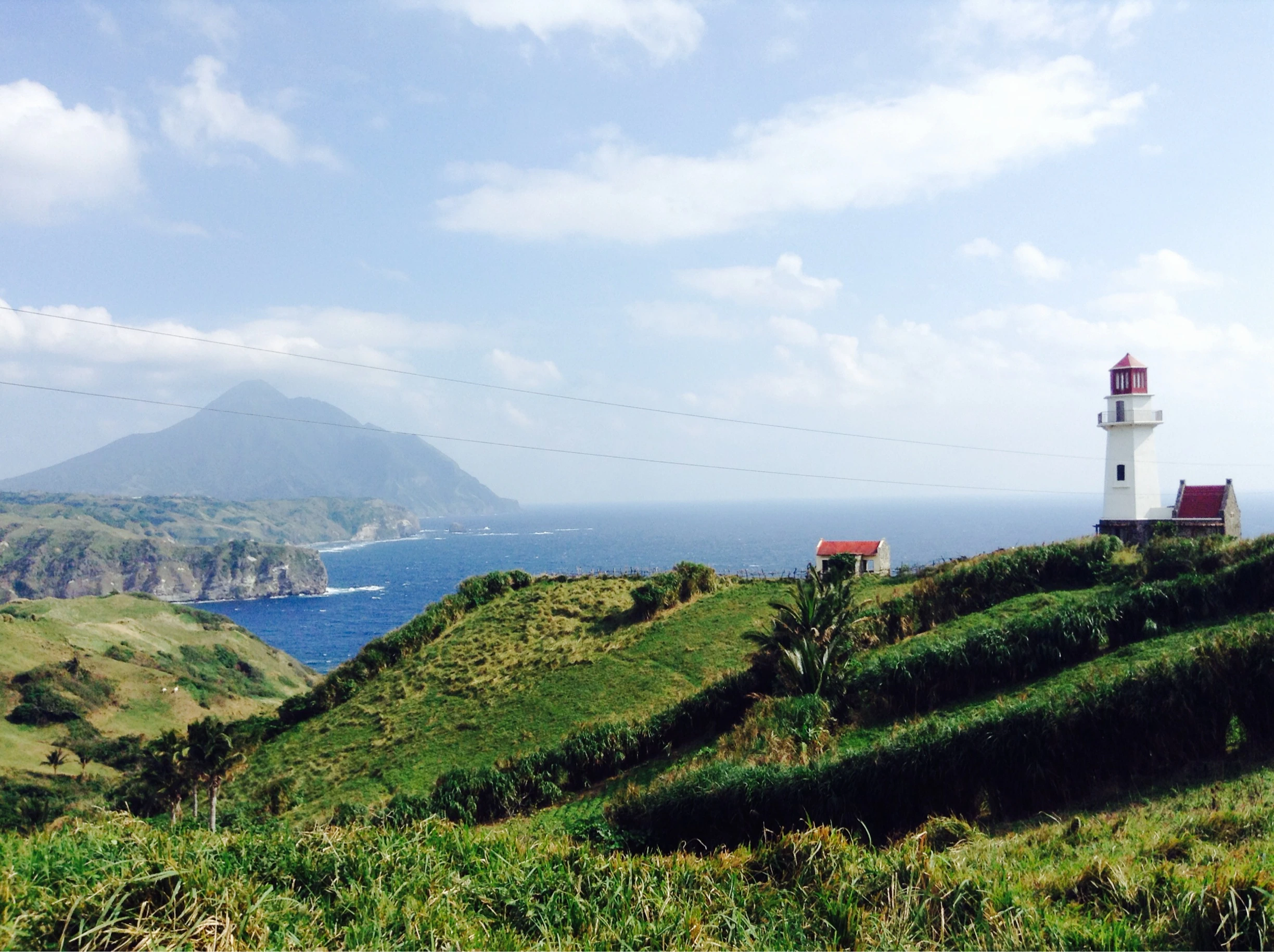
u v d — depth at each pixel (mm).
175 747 43156
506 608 58938
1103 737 19016
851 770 20125
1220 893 10375
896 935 11109
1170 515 61781
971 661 28609
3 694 106812
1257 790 15961
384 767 40000
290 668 175125
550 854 14156
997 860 14344
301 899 11852
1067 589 38656
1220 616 28859
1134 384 63406
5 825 49406
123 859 11359
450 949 10484
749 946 11055
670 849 21078
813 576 36156
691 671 42344
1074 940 10406
